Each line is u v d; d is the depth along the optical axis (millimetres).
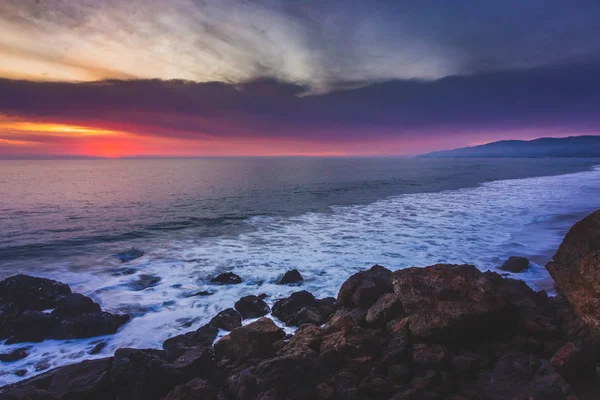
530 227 20422
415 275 6141
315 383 4629
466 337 5227
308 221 26016
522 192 39875
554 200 31609
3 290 11047
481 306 5246
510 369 4562
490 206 29766
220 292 12086
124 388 5258
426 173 97812
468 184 56688
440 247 16781
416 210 29516
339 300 8484
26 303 10773
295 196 43469
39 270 15203
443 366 4797
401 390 4527
